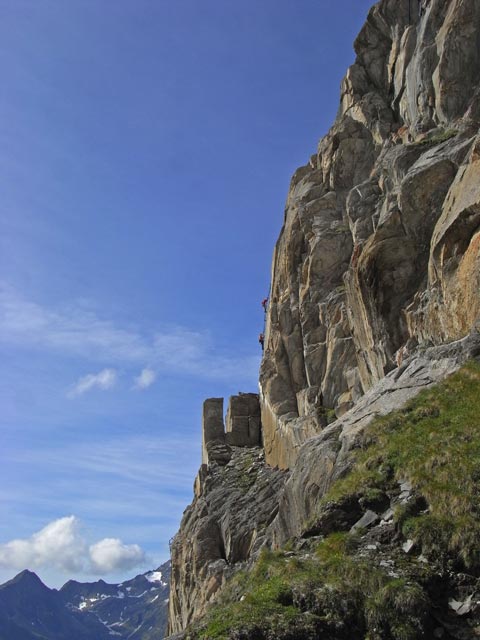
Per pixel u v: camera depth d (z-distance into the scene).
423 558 16.66
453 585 15.72
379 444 22.80
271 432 51.72
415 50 49.75
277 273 58.66
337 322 46.72
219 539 45.66
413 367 27.17
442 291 30.42
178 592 51.66
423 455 20.22
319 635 14.85
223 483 52.03
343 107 59.59
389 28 56.84
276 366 53.28
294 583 16.41
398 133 49.38
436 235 31.47
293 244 54.56
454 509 17.33
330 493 21.23
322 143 59.91
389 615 14.92
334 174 54.34
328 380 44.84
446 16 47.19
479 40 43.94
